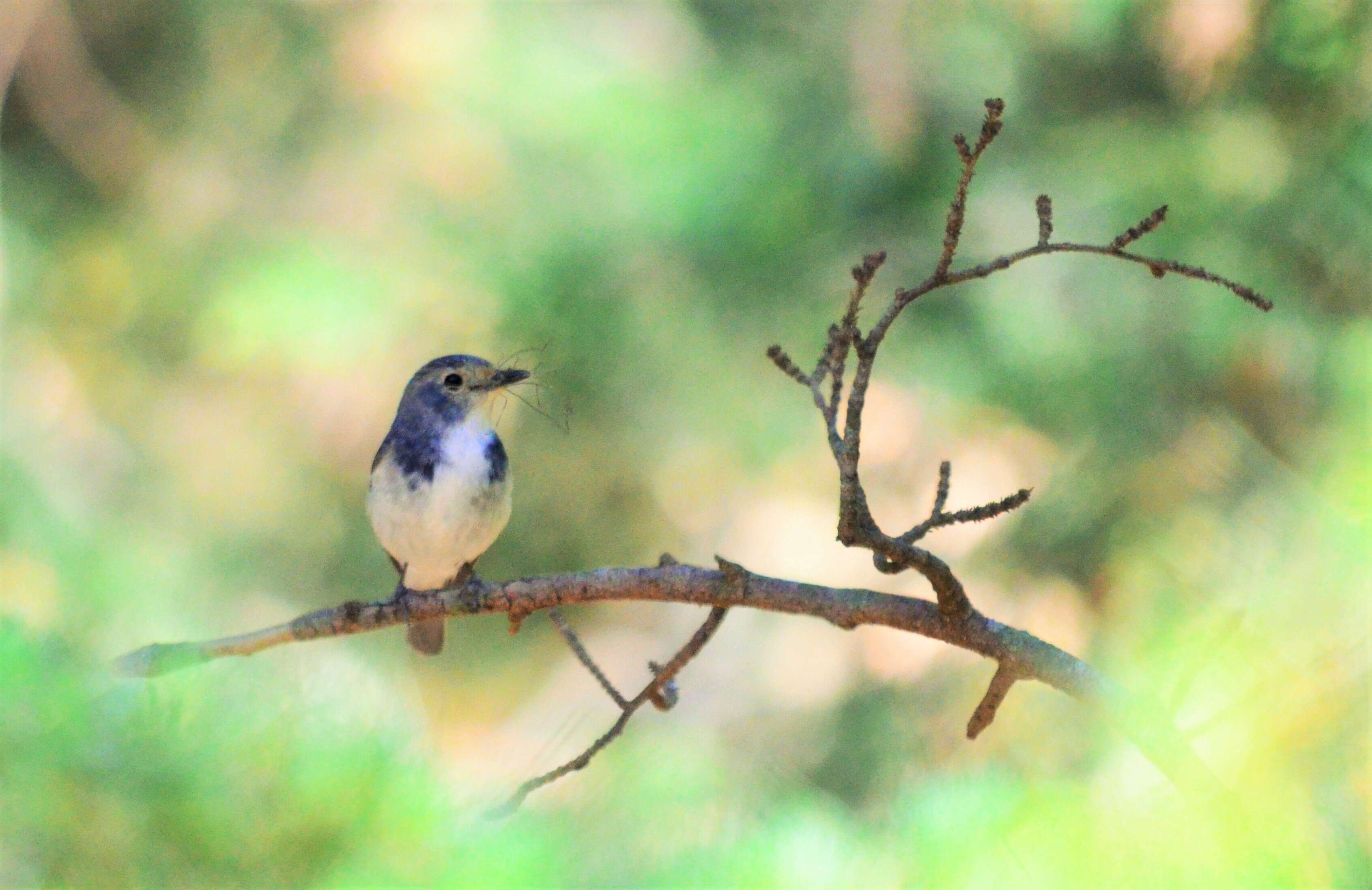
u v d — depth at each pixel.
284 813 3.13
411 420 7.61
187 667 3.55
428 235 14.40
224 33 15.97
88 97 16.28
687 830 3.77
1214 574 7.97
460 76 14.58
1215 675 6.10
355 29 15.00
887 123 12.90
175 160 15.92
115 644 4.24
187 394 15.55
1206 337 11.16
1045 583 11.45
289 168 15.32
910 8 13.02
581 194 14.09
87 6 16.31
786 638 14.42
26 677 3.11
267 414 15.12
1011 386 12.28
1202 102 11.42
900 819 3.61
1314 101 10.86
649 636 16.22
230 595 14.90
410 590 7.89
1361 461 6.57
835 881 3.53
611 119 14.12
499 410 14.40
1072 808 3.50
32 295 15.62
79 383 15.29
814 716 13.10
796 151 13.34
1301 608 5.96
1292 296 10.91
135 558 14.09
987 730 9.67
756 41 14.12
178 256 15.30
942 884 3.40
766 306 13.58
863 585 13.70
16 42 16.09
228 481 15.14
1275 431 10.73
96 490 14.87
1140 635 8.85
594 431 14.52
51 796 3.00
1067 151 12.42
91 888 3.08
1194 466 10.38
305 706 3.29
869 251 13.08
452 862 3.20
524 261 14.05
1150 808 3.49
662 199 13.59
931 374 12.70
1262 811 3.51
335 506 15.30
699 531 14.91
